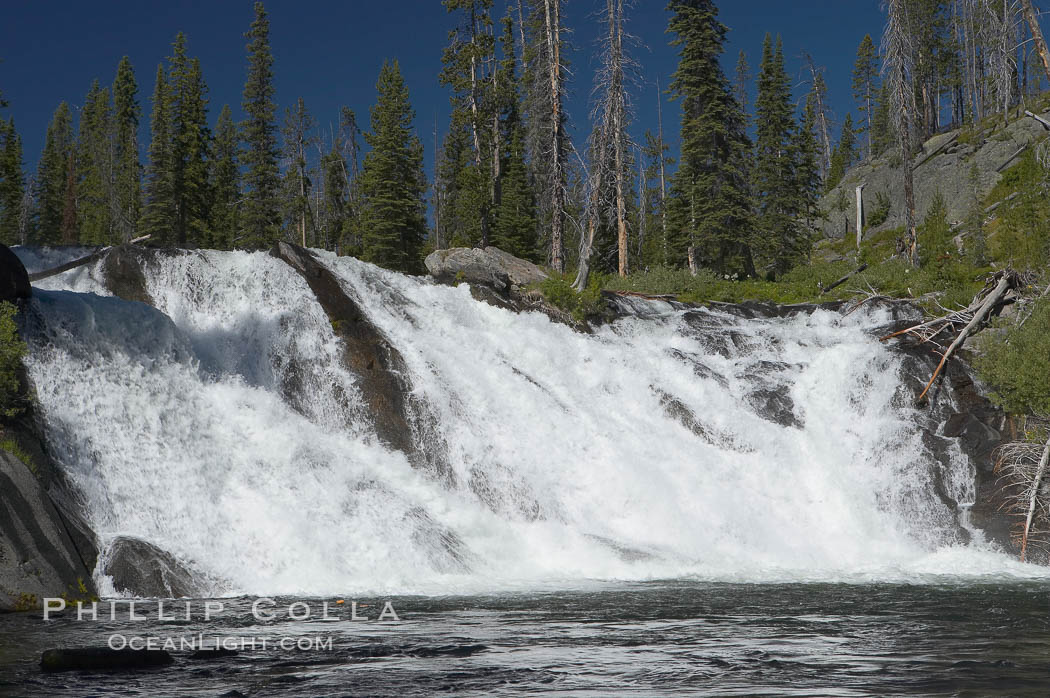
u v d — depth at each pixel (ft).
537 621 48.21
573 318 117.91
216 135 318.65
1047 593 61.05
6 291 72.64
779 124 250.16
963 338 108.88
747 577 70.49
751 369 111.96
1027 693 30.60
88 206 300.61
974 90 250.16
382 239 217.77
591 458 89.15
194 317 90.63
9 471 57.52
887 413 104.83
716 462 95.45
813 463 98.68
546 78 170.91
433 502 78.69
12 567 54.39
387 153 221.25
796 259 215.92
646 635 43.60
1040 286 114.32
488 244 232.73
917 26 155.94
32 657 38.27
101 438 71.15
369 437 85.87
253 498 71.72
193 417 78.02
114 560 59.98
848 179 281.33
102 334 78.28
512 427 90.48
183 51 246.27
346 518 71.92
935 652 38.99
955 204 220.43
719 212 182.09
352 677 33.86
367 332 93.61
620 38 145.69
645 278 147.33
